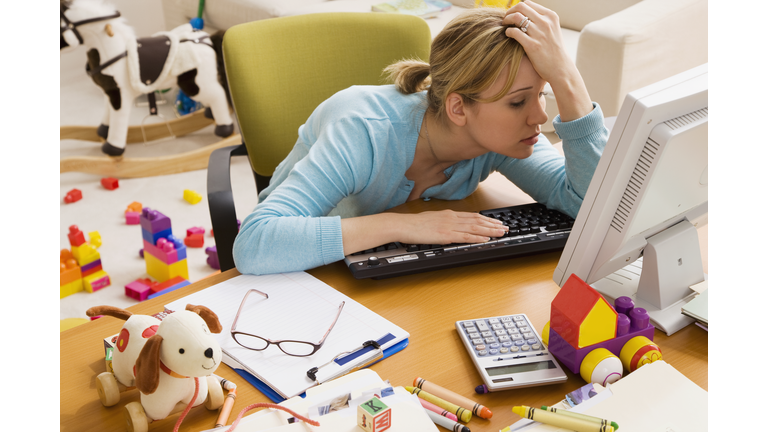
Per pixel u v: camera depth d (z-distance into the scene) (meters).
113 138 2.69
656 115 0.69
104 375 0.69
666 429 0.63
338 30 1.44
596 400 0.66
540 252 1.00
